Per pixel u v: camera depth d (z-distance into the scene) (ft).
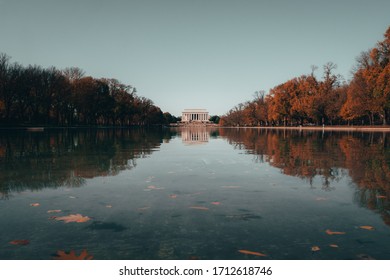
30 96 274.77
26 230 17.43
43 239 16.20
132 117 483.51
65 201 23.40
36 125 275.18
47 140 102.47
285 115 374.02
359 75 241.55
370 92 225.76
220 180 31.60
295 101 342.44
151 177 33.27
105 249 14.99
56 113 335.06
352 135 147.84
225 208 21.54
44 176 33.78
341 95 292.61
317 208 21.50
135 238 16.25
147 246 15.28
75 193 25.91
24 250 14.93
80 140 103.71
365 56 248.93
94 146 76.89
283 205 22.26
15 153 58.44
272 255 14.34
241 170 38.06
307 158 50.42
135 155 55.72
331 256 14.25
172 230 17.35
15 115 290.15
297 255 14.34
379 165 41.98
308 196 24.85
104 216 19.80
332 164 43.14
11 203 22.85
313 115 312.91
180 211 20.85
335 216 19.77
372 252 14.66
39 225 18.20
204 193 25.91
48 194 25.57
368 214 20.17
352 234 16.78
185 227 17.83
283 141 100.27
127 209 21.27
